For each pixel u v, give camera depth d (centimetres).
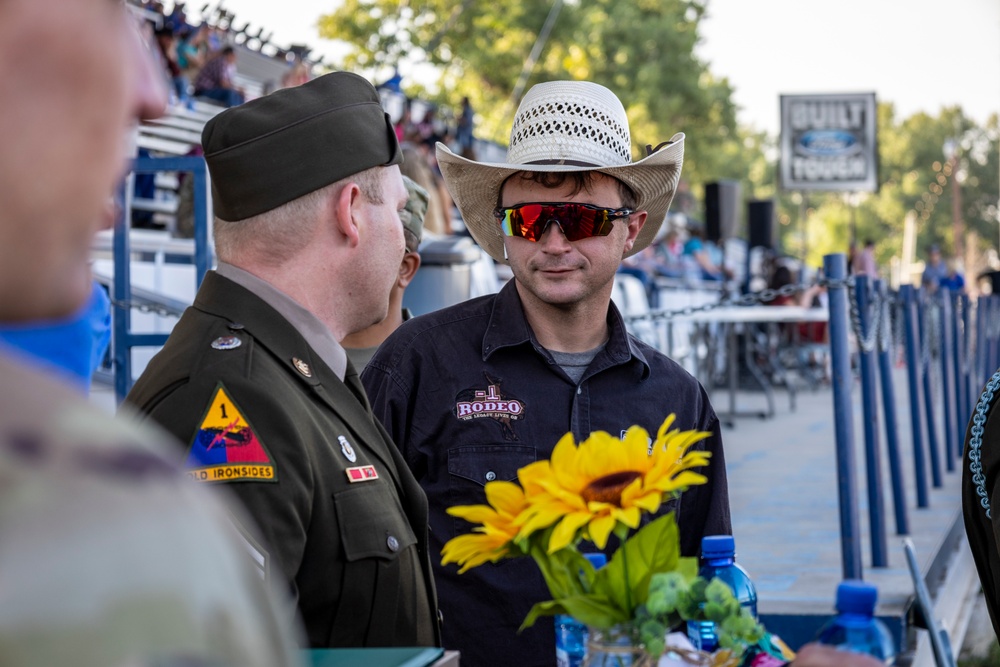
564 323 276
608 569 143
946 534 653
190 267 699
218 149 188
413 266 341
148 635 62
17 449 63
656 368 282
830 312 526
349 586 179
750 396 1652
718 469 280
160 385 176
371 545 181
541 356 274
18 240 70
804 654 133
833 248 8031
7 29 69
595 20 3691
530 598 258
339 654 143
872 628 138
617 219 270
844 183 2038
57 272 72
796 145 2041
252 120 187
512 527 142
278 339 184
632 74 3759
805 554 599
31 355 85
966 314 1175
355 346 339
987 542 238
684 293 1370
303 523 173
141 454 67
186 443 169
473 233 314
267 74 1205
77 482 63
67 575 60
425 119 1353
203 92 933
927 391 865
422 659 139
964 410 1127
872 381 566
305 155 188
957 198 5553
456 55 3120
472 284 520
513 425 270
